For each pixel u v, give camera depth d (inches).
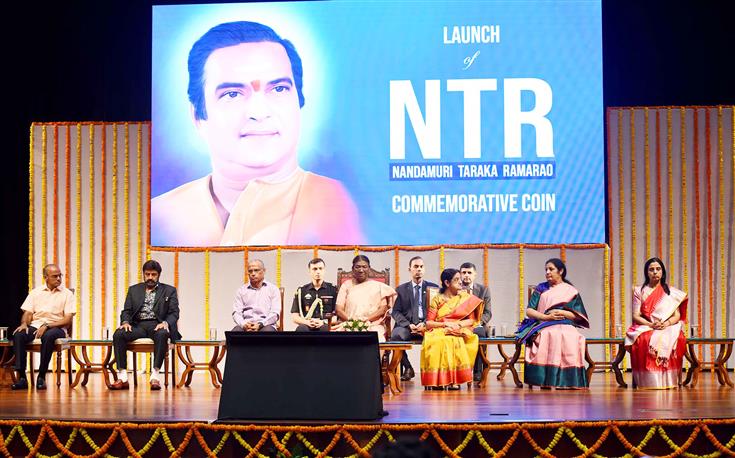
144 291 321.7
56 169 402.9
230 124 381.7
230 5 382.9
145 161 402.6
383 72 378.6
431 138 376.5
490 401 253.4
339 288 336.2
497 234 375.9
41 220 402.9
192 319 382.3
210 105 382.3
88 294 400.8
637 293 309.7
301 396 208.5
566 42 375.2
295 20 381.4
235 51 382.3
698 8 385.7
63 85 399.5
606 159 394.0
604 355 380.5
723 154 390.9
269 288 330.6
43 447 208.7
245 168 381.4
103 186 402.6
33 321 322.7
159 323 315.9
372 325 317.7
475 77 376.8
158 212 382.9
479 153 375.6
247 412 208.4
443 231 376.2
